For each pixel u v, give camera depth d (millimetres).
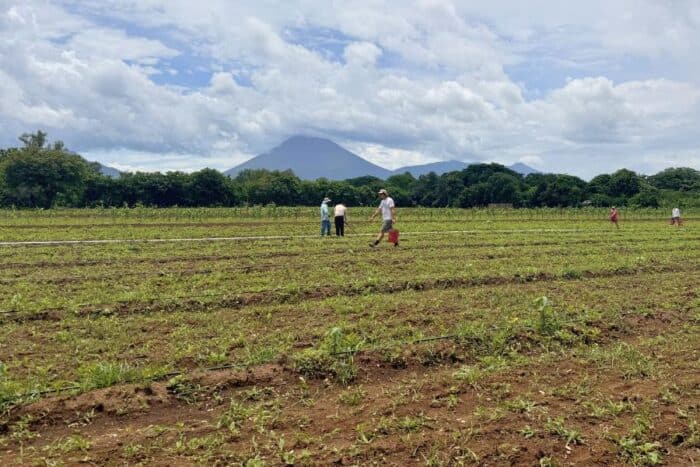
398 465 5781
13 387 7152
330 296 13984
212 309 12375
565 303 12859
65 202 86562
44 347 9250
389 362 8773
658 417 6941
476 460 5875
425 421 6707
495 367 8648
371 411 7016
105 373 7672
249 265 18219
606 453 6125
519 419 6801
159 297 12781
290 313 11742
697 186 138500
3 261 18797
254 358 8641
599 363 8844
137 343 9547
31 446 6090
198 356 8742
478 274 16594
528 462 5922
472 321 11102
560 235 33062
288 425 6637
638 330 11148
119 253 21469
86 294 13211
